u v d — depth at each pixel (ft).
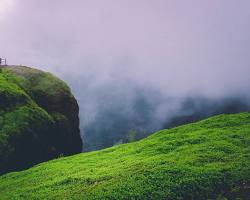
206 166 84.02
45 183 90.84
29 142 137.90
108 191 77.56
